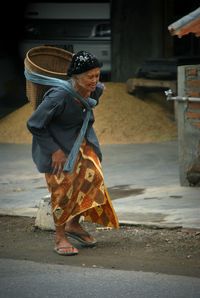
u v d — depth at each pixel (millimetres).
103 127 21031
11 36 28062
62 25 27250
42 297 8758
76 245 11062
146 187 14922
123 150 19328
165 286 9086
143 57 25812
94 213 10672
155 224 11883
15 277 9523
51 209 10992
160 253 10555
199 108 14367
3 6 27719
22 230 12000
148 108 22453
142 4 25641
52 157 10102
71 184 10203
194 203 13367
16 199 14195
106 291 8938
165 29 25484
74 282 9281
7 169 17266
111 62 26344
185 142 14672
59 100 9969
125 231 11750
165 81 22453
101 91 10711
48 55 10859
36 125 10016
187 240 11141
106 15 26906
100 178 10305
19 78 28547
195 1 25188
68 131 10203
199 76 14297
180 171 14867
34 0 27422
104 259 10305
